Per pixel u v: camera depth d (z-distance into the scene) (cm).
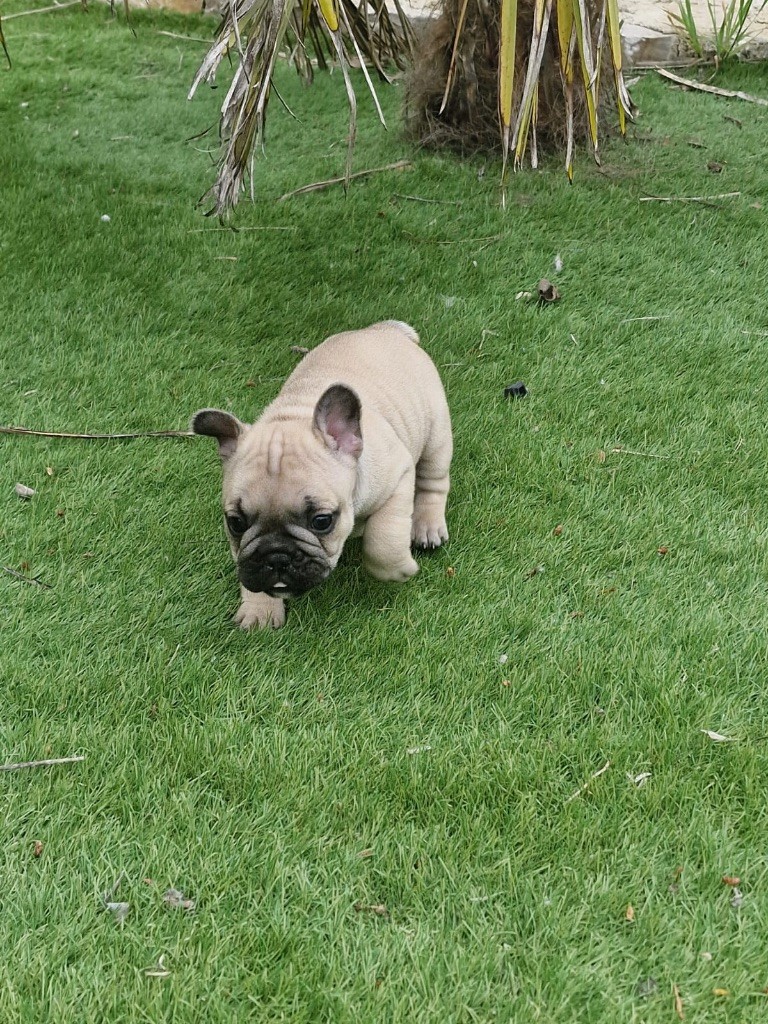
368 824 136
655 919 129
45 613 153
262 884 132
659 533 159
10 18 370
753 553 156
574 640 148
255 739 141
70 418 176
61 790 138
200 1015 126
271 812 136
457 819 136
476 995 126
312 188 235
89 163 253
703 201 223
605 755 139
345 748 141
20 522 162
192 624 152
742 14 291
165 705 144
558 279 200
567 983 126
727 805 135
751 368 181
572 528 160
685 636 148
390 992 126
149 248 210
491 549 158
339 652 149
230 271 203
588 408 176
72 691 145
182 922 130
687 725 140
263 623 151
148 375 183
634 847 133
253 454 144
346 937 129
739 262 202
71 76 315
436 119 250
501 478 167
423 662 147
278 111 283
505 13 159
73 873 133
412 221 220
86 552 159
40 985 127
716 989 126
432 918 130
